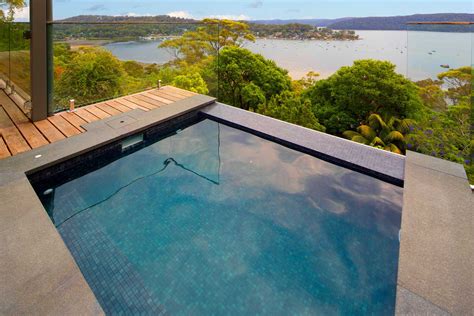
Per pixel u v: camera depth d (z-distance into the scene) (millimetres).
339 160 3227
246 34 20172
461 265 1730
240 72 15750
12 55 4047
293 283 1969
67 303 1463
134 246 2236
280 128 3971
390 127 11453
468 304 1501
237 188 2992
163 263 2096
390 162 3107
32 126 3578
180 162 3467
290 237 2361
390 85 12305
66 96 4109
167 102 4598
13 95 4414
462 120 3508
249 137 3984
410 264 1745
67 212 2578
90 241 2264
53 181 2877
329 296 1878
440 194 2412
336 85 14617
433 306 1494
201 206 2725
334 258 2162
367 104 13500
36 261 1696
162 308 1774
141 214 2598
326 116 14531
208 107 4699
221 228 2453
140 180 3111
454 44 3455
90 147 3084
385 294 1888
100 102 4527
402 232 1994
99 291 1863
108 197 2812
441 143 3697
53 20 3664
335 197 2818
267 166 3357
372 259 2146
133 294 1854
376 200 2746
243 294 1884
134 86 4984
